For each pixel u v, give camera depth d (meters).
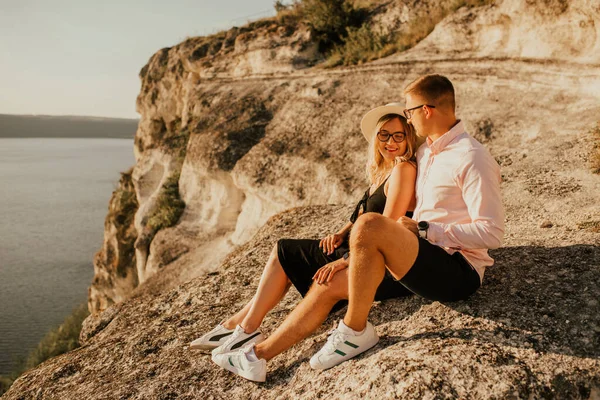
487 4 11.66
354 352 2.76
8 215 112.06
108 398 3.35
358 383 2.48
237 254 6.32
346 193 9.51
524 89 9.43
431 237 2.75
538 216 5.16
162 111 25.23
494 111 9.27
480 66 10.63
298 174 11.20
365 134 3.62
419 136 3.28
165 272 14.01
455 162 2.76
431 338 2.73
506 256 3.63
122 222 22.88
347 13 16.36
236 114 15.20
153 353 3.94
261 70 17.31
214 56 21.06
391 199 3.13
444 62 11.51
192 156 15.11
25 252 74.62
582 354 2.45
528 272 3.30
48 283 58.47
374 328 2.98
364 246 2.60
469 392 2.24
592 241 3.70
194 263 13.88
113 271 22.86
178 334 4.12
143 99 26.53
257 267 5.25
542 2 9.38
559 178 6.18
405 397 2.25
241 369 3.01
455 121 2.88
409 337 2.83
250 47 18.11
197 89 19.92
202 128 15.77
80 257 71.56
